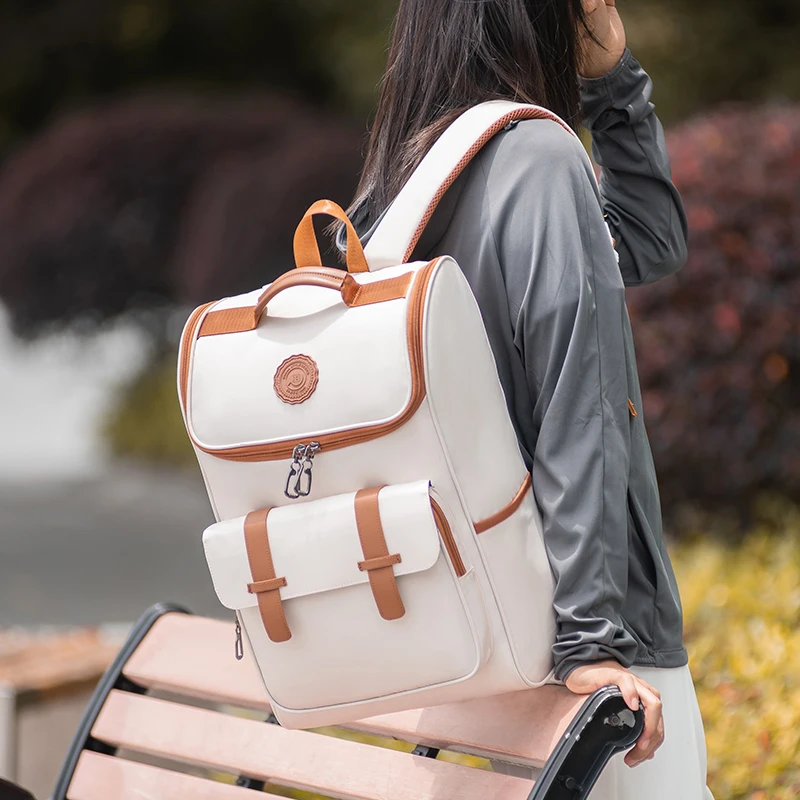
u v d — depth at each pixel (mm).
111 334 39625
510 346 4863
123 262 36125
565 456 4562
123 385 40531
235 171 33125
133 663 6531
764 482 14016
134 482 32812
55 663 9250
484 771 5176
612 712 4410
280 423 4594
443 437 4406
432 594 4457
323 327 4594
